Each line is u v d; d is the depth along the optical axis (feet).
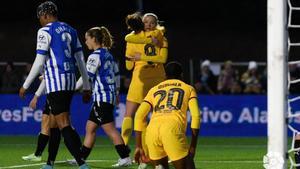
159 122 60.75
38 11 72.02
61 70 70.28
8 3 234.58
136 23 80.94
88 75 77.05
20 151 102.73
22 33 227.61
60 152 100.58
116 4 237.45
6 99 136.15
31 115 135.95
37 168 80.94
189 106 61.36
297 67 130.93
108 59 77.92
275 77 49.19
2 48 222.69
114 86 78.48
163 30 82.23
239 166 84.94
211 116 137.49
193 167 60.39
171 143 59.72
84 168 70.28
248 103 137.59
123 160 81.05
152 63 82.53
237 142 124.47
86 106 135.23
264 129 137.69
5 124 136.36
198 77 157.17
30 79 70.38
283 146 49.32
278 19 48.91
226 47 230.89
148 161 76.18
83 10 236.84
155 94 62.75
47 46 70.13
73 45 71.87
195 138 60.59
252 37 233.96
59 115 70.18
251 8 242.17
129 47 82.84
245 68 163.94
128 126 83.82
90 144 78.33
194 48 229.25
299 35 214.69
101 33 78.48
